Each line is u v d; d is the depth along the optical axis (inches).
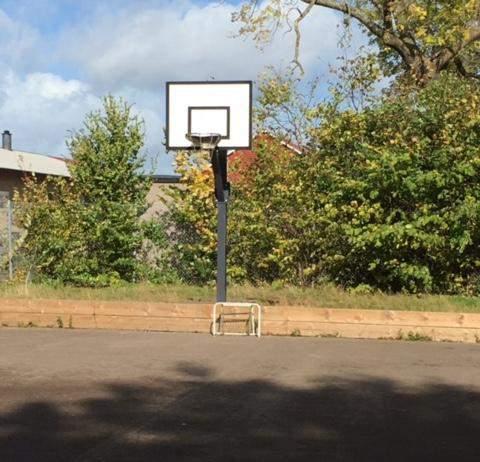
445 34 723.4
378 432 226.8
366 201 513.3
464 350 373.4
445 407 257.4
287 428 230.7
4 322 454.6
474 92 542.0
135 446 211.0
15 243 641.6
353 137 550.3
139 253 621.0
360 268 549.6
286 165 566.6
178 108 470.0
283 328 421.7
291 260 558.9
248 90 463.2
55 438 218.4
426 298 485.7
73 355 351.9
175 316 434.9
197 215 581.9
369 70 647.8
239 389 283.6
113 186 611.5
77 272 598.2
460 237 484.1
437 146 519.2
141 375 307.4
